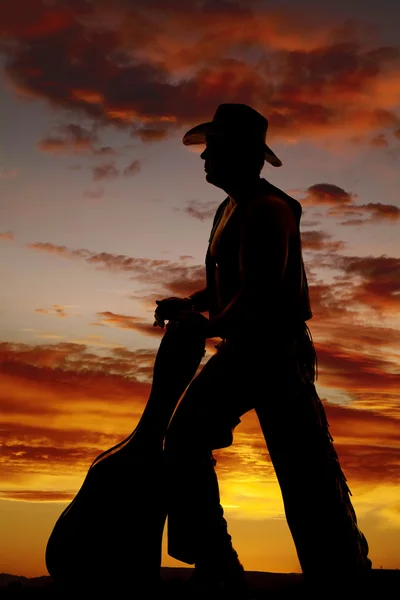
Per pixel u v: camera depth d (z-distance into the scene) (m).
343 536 4.79
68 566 4.64
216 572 4.80
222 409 4.87
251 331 4.81
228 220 5.04
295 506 4.84
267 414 4.89
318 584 4.79
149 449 4.77
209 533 4.79
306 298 5.02
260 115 5.09
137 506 4.68
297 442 4.84
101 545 4.63
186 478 4.80
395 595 4.74
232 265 5.02
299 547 4.84
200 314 4.92
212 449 4.92
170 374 4.84
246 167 4.99
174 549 4.83
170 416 4.85
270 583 5.77
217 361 4.93
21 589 4.86
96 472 4.75
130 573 4.62
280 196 4.99
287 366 4.86
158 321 5.08
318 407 4.95
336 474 4.88
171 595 4.81
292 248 4.91
